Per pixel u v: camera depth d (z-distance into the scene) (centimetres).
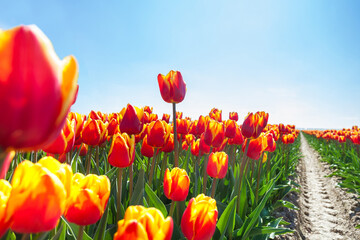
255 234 369
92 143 289
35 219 86
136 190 295
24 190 87
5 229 87
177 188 231
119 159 227
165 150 384
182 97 351
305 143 3778
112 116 579
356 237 626
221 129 347
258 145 390
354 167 994
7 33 57
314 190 1031
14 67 56
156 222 108
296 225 627
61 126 67
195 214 166
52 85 60
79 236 147
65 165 103
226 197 448
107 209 199
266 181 620
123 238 96
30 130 60
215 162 304
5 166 66
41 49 59
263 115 383
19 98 57
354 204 777
